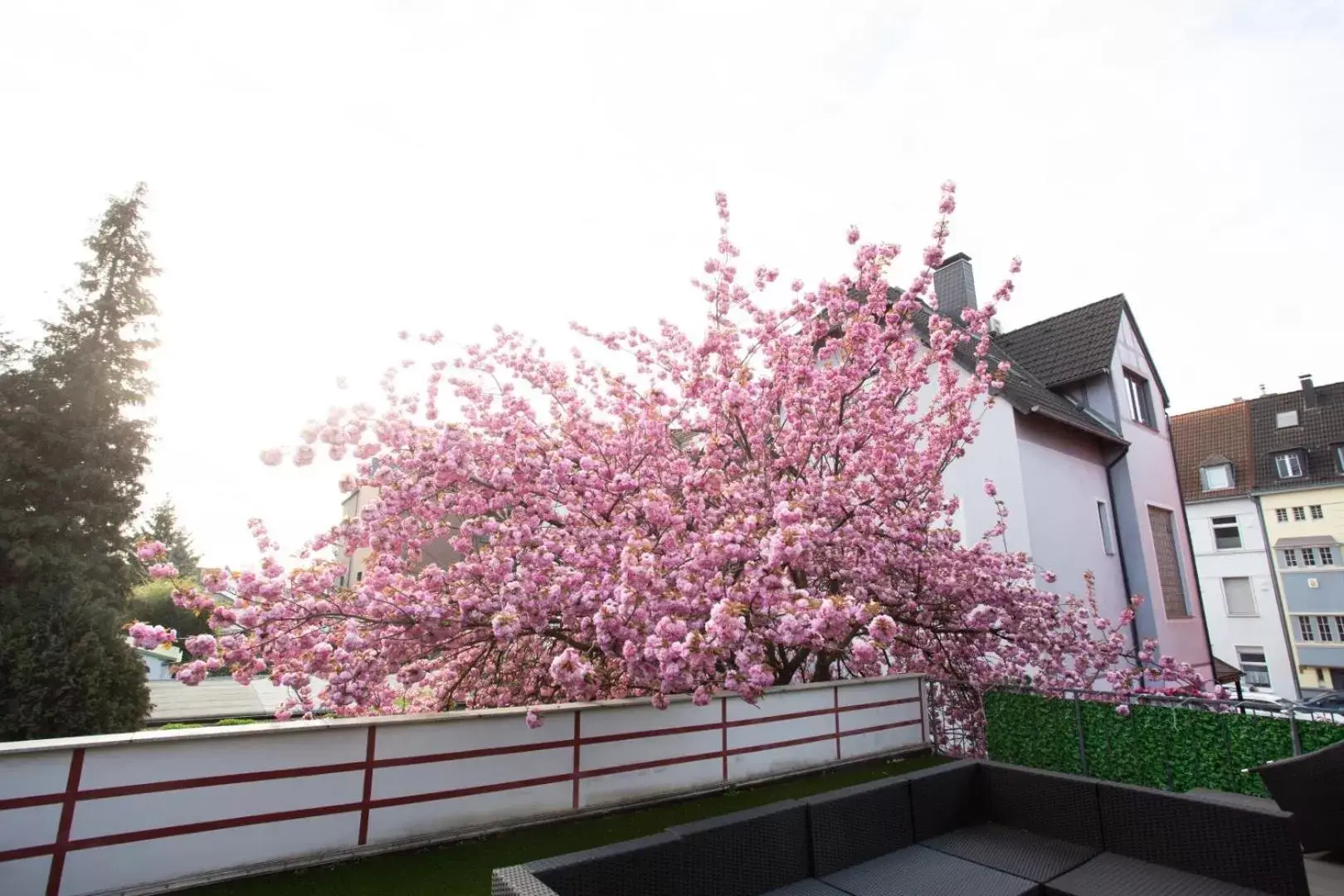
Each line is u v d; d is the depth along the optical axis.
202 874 4.02
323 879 4.17
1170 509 14.46
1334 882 3.77
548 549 5.41
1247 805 2.93
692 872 2.68
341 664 4.89
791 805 3.10
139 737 3.92
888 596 7.03
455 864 4.44
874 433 6.86
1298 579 24.58
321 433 5.06
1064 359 14.48
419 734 4.87
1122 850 3.24
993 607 7.06
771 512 5.96
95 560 15.84
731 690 6.14
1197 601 14.23
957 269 14.79
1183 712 6.26
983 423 10.59
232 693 16.67
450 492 6.06
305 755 4.44
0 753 3.57
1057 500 11.60
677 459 7.03
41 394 17.11
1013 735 7.51
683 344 8.08
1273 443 26.66
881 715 7.81
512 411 6.60
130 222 20.23
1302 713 5.63
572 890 2.33
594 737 5.65
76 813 3.73
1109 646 8.05
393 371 6.52
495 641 6.14
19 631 9.34
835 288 7.00
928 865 3.17
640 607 4.44
